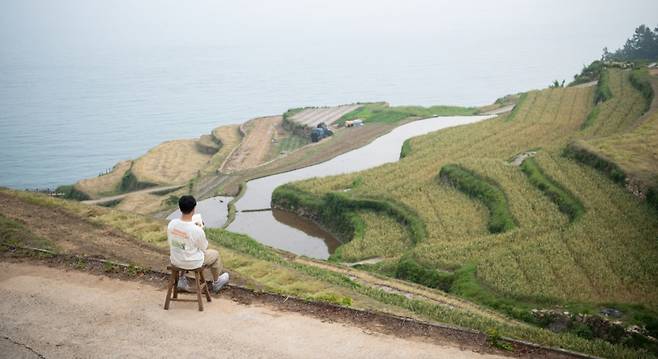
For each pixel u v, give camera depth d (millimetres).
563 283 29297
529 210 41312
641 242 33000
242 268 20578
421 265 34812
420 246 37906
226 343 10516
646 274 29172
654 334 23766
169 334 10805
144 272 13586
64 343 10508
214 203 63594
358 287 21750
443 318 16953
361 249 43031
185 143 131375
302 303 12156
